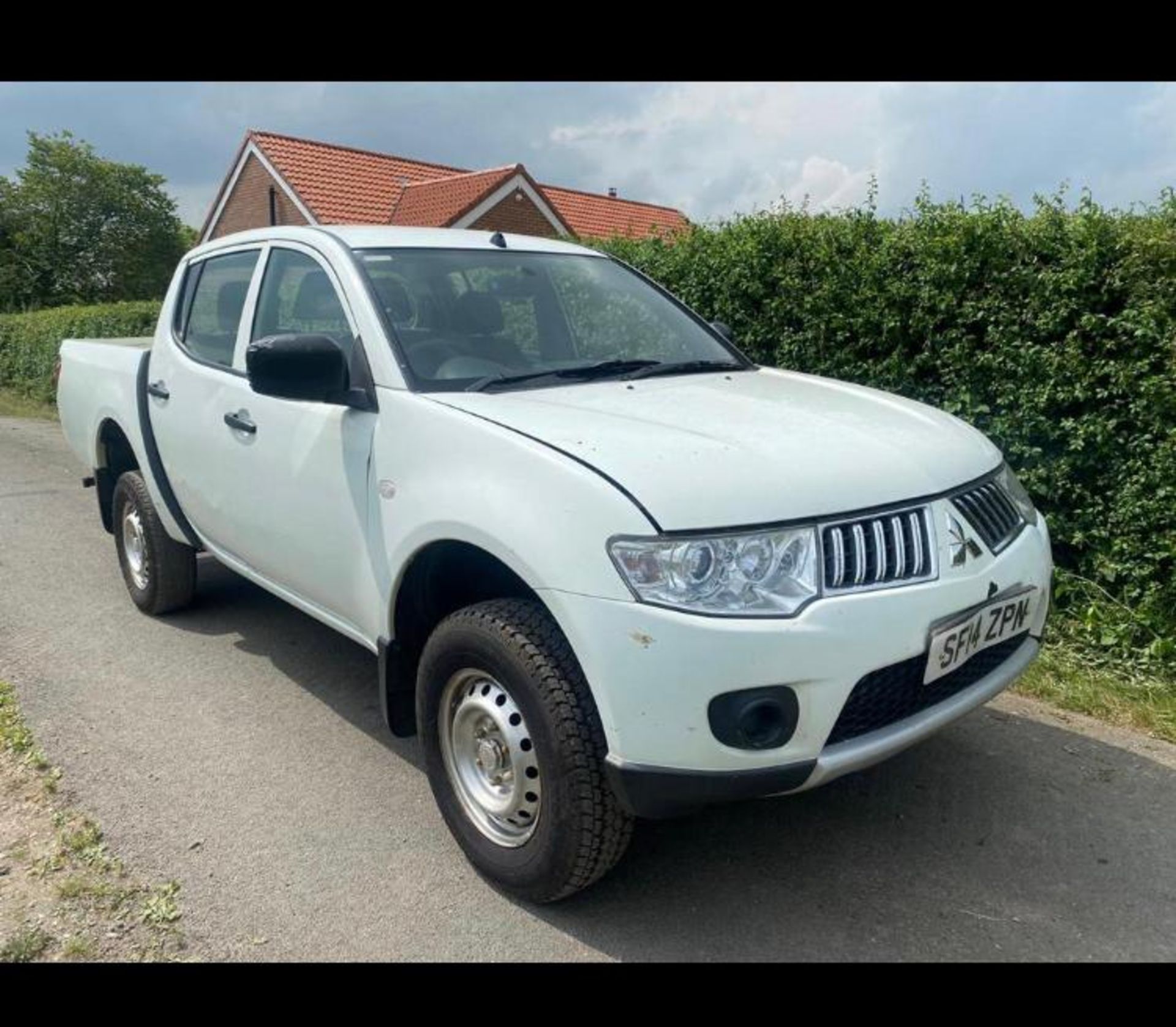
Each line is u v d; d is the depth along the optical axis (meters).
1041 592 2.90
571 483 2.38
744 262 6.22
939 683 2.56
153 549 4.82
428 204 23.28
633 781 2.29
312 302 3.55
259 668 4.41
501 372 3.23
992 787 3.38
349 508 3.13
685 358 3.80
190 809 3.23
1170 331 4.38
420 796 3.33
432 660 2.79
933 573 2.50
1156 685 4.27
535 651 2.47
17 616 5.11
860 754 2.35
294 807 3.25
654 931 2.63
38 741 3.69
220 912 2.70
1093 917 2.69
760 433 2.68
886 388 5.56
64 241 41.66
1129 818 3.19
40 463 9.84
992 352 5.03
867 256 5.60
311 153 24.42
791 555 2.31
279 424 3.47
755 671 2.21
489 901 2.76
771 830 3.12
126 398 4.74
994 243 4.94
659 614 2.21
